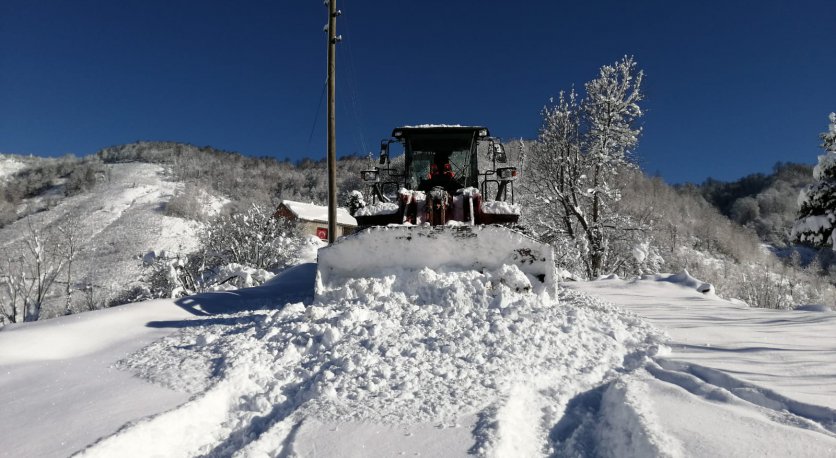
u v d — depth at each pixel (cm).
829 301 4291
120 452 247
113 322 554
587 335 444
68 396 330
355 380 345
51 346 457
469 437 253
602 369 377
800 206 1762
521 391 325
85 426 273
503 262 601
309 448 249
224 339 470
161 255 1608
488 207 732
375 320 484
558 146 2262
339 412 292
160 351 449
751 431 241
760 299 3797
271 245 2098
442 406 295
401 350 401
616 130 2184
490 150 872
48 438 260
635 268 2253
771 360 366
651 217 2527
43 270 1964
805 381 315
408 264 613
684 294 775
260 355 407
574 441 270
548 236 2231
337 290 589
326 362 387
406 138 901
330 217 1265
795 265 5209
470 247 602
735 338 444
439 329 451
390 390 327
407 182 892
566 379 354
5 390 350
